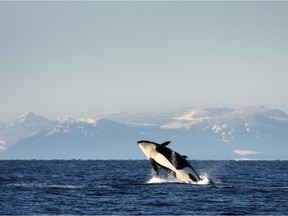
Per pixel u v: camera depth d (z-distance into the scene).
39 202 165.12
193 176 199.38
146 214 149.12
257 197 178.50
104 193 184.38
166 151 192.12
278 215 149.75
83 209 155.25
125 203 164.38
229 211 153.88
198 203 165.12
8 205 159.88
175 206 160.12
